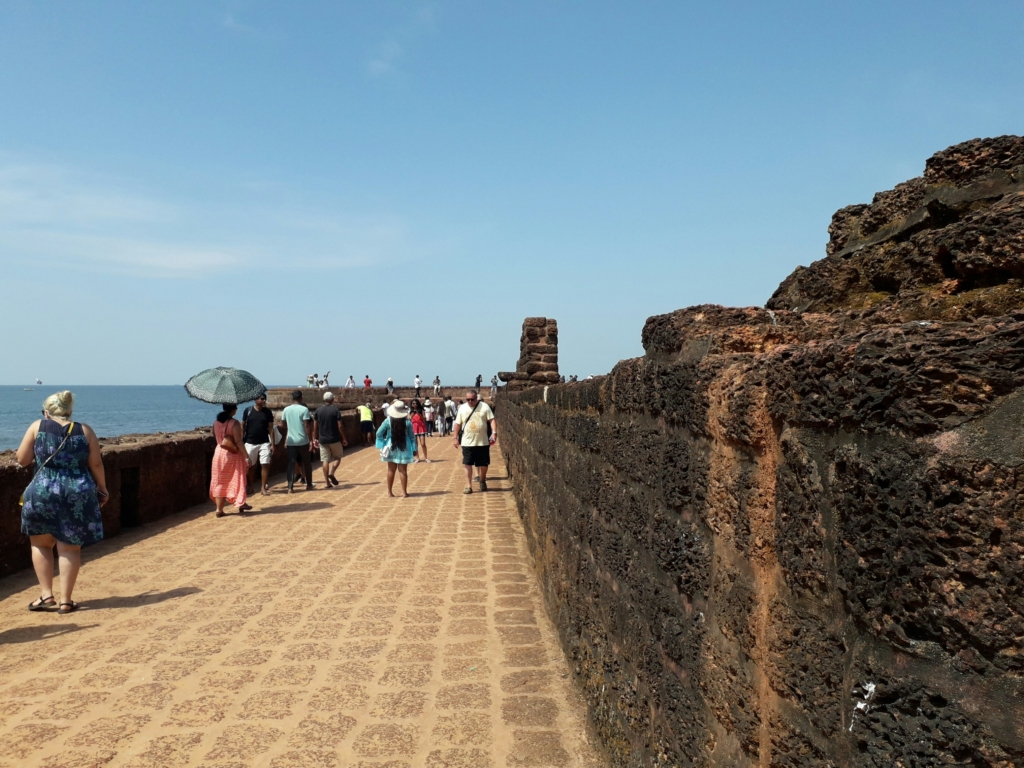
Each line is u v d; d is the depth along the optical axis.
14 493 6.95
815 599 1.49
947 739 1.10
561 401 5.35
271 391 39.44
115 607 5.72
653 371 2.72
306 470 12.85
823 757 1.43
